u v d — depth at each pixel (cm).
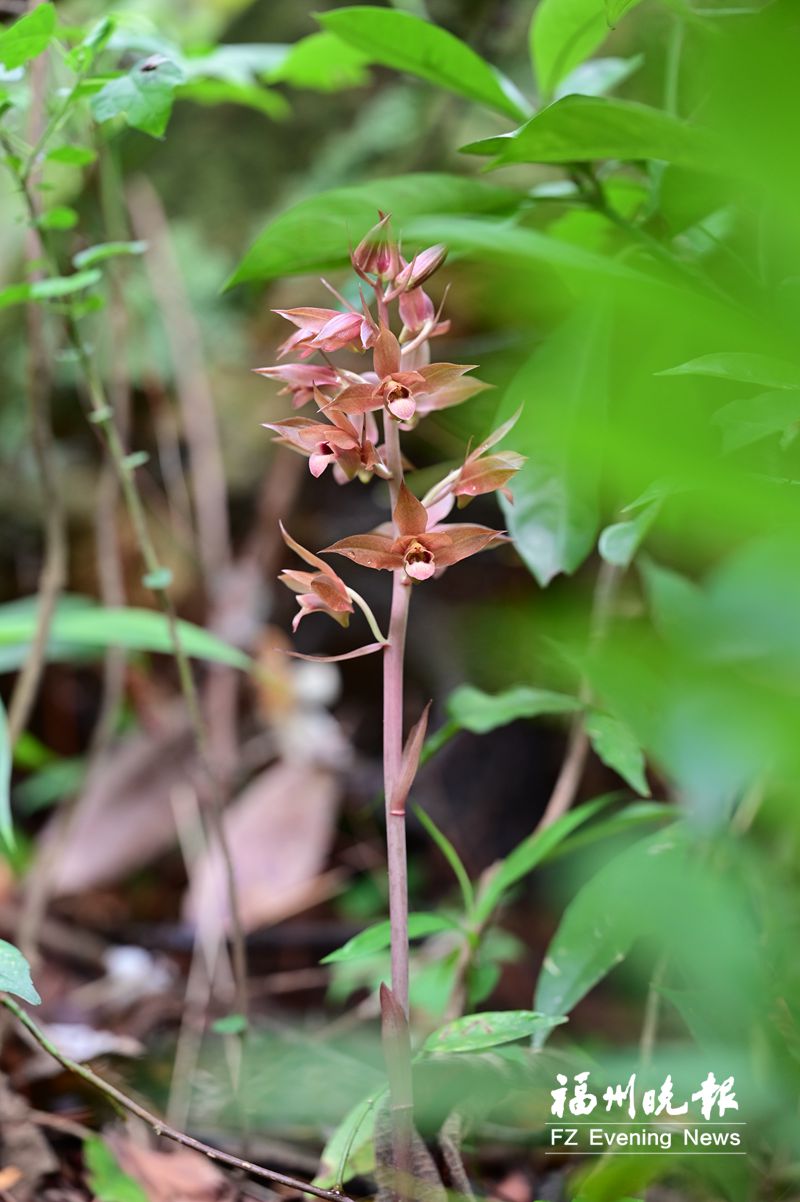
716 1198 103
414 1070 105
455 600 181
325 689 180
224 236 196
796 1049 97
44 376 119
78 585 192
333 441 96
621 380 104
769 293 100
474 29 170
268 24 189
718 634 64
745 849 100
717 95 84
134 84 104
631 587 128
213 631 183
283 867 162
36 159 111
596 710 107
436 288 123
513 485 104
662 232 108
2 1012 119
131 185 193
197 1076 123
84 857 165
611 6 95
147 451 192
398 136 185
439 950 141
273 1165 114
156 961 160
